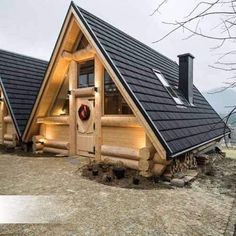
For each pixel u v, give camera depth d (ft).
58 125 36.06
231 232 13.39
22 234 12.95
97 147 29.12
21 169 26.81
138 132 25.54
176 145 22.68
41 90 34.55
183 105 35.42
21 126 40.16
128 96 23.50
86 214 15.46
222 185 22.49
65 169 26.66
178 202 17.70
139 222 14.47
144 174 23.49
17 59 52.21
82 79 32.81
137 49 37.76
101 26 31.94
